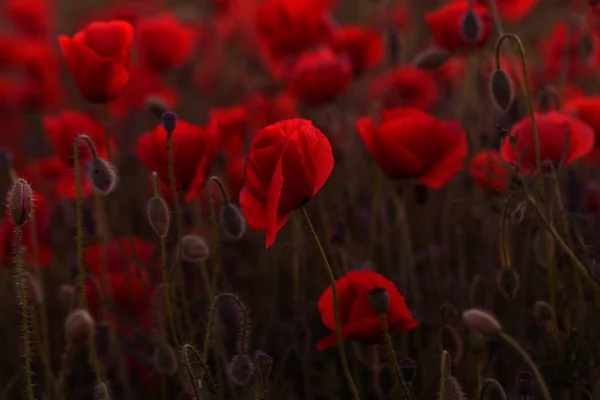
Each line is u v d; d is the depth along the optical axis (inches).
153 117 80.7
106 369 54.8
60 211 57.4
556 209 53.3
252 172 46.4
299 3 61.9
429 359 52.6
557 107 54.5
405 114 51.7
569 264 51.5
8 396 56.2
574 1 60.4
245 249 60.6
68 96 99.5
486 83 58.9
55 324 59.2
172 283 51.1
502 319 56.5
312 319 56.4
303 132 46.5
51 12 120.8
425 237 57.2
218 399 48.6
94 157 49.8
